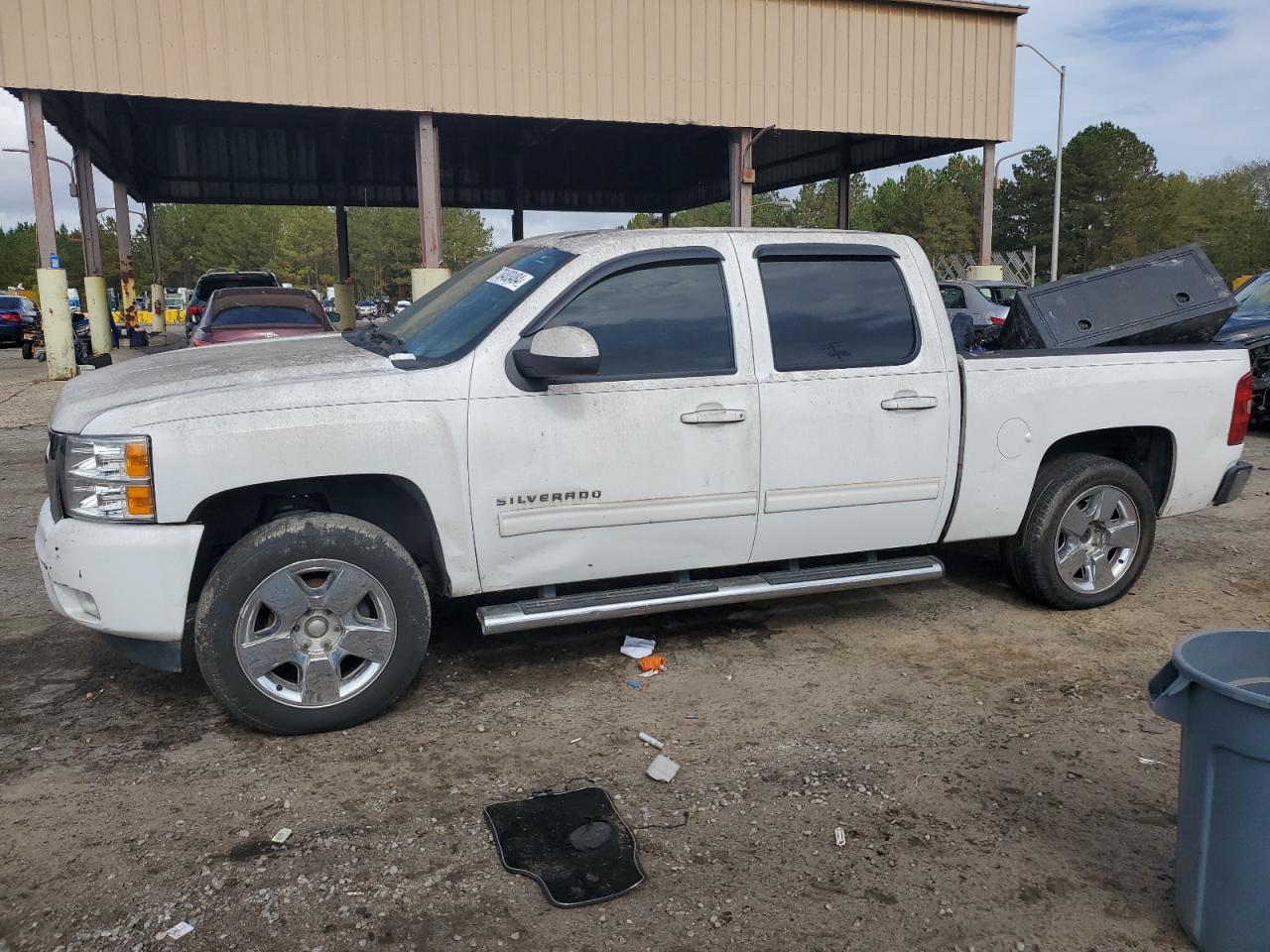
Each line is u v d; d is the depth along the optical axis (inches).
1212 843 100.5
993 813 133.8
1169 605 219.1
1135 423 207.9
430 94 713.6
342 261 1272.1
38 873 119.6
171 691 173.0
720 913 112.6
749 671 181.9
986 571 243.6
